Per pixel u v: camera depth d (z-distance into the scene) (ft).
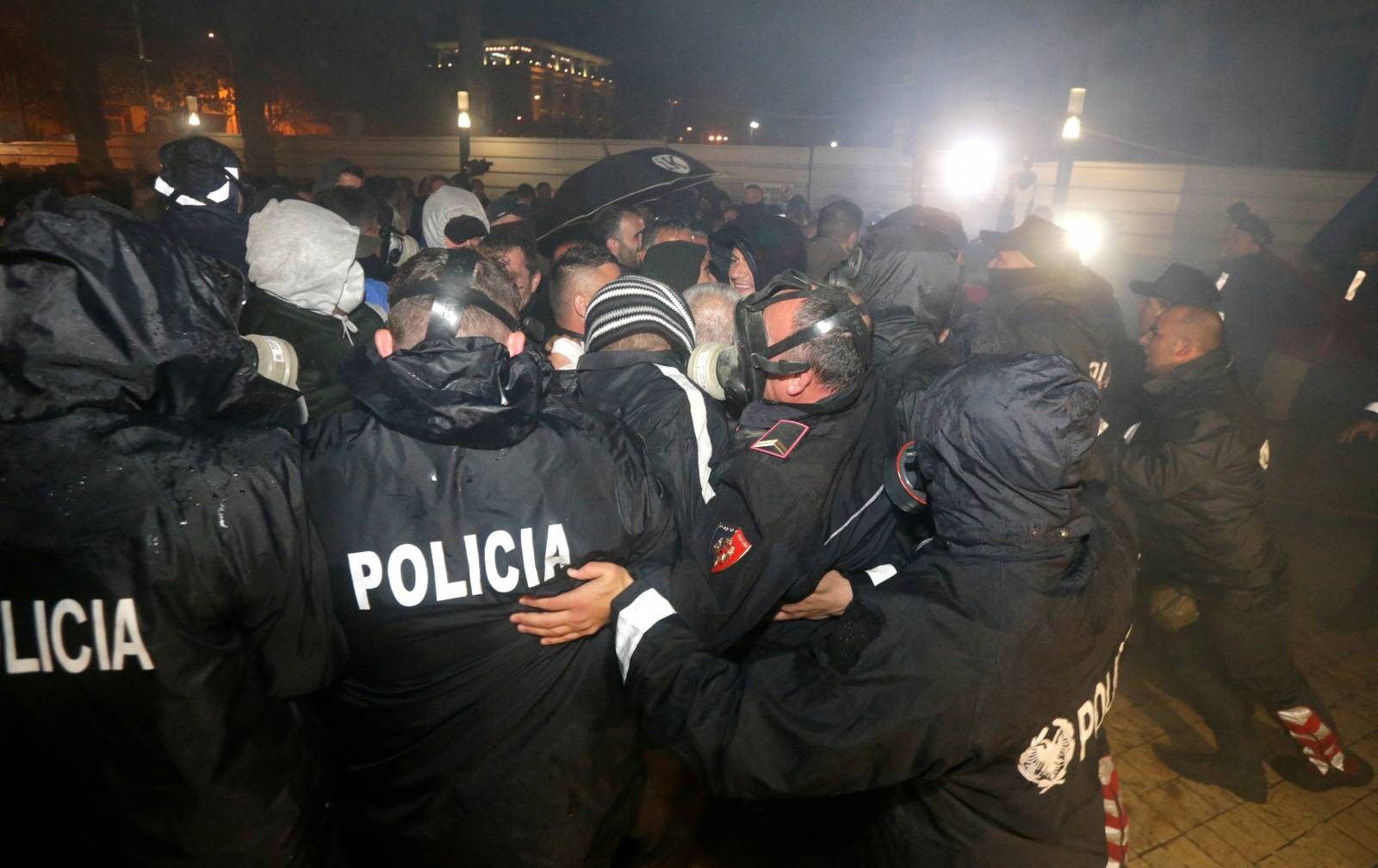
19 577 3.52
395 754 4.69
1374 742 10.21
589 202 14.24
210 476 3.74
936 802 4.40
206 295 4.04
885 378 7.05
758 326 5.23
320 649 4.25
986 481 3.95
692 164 15.05
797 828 6.31
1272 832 8.89
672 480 5.63
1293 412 18.83
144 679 3.64
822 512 5.13
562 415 4.73
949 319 9.18
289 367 4.97
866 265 8.75
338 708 4.77
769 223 12.41
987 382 3.90
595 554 4.65
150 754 3.73
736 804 7.30
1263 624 8.82
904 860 4.68
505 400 4.32
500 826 4.74
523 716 4.63
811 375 5.18
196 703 3.76
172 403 3.92
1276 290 19.22
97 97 66.85
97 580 3.56
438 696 4.51
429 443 4.30
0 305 3.55
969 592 4.00
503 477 4.38
